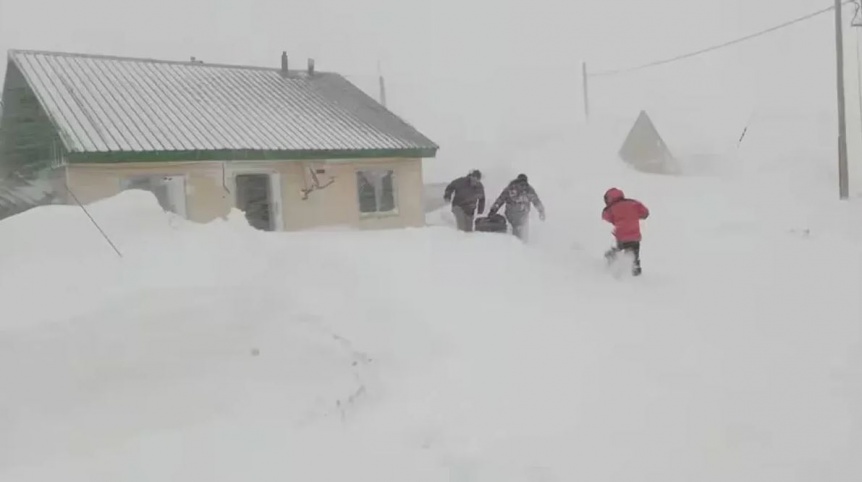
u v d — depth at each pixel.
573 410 5.22
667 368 6.21
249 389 5.10
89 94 14.21
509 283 9.22
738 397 5.53
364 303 6.83
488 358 6.19
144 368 5.02
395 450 4.54
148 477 4.12
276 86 17.75
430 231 12.02
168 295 5.59
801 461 4.47
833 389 5.66
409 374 5.74
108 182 12.60
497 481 4.21
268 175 14.48
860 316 7.97
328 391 5.26
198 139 13.47
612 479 4.26
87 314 5.21
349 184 15.43
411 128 17.14
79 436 4.46
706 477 4.29
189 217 13.38
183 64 17.48
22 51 15.14
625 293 9.60
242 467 4.27
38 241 7.06
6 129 15.74
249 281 6.39
